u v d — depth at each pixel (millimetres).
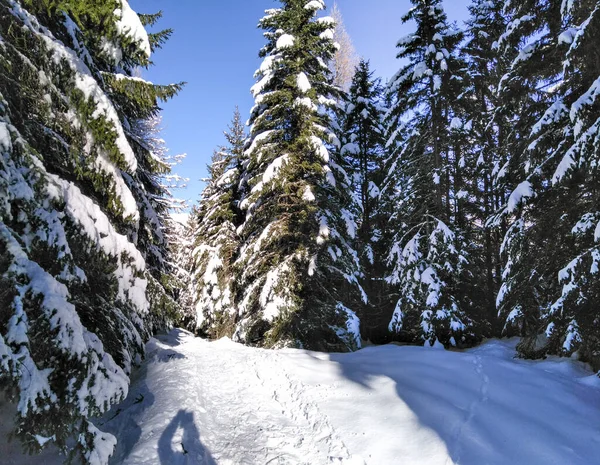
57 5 4797
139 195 9539
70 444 4992
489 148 14867
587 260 7293
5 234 3580
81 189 6395
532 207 9922
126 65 9023
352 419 6301
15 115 4707
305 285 12266
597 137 6609
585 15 7828
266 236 12047
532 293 9570
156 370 8883
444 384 7270
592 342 7812
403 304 13398
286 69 12945
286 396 7438
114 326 6504
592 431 5480
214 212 17969
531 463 4855
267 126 13102
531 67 9375
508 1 9672
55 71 4871
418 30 14375
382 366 8727
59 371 3633
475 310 14297
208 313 17453
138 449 5324
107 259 5672
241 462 5273
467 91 14352
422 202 14953
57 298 3713
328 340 13602
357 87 19266
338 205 13086
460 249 13062
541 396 6605
